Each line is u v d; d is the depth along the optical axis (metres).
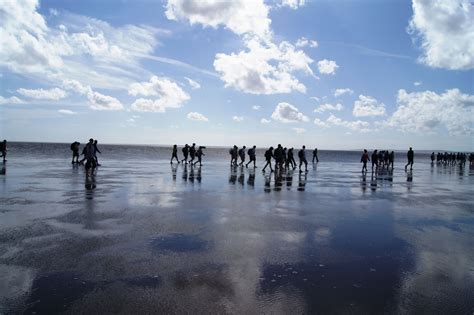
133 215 8.66
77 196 11.47
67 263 5.14
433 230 7.88
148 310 3.73
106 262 5.21
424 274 5.03
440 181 21.31
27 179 16.28
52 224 7.53
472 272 5.15
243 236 6.91
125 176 18.98
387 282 4.69
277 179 19.67
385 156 35.78
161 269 4.96
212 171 24.88
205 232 7.15
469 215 9.80
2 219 7.95
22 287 4.27
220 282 4.54
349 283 4.62
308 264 5.35
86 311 3.68
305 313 3.76
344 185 17.20
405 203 11.82
